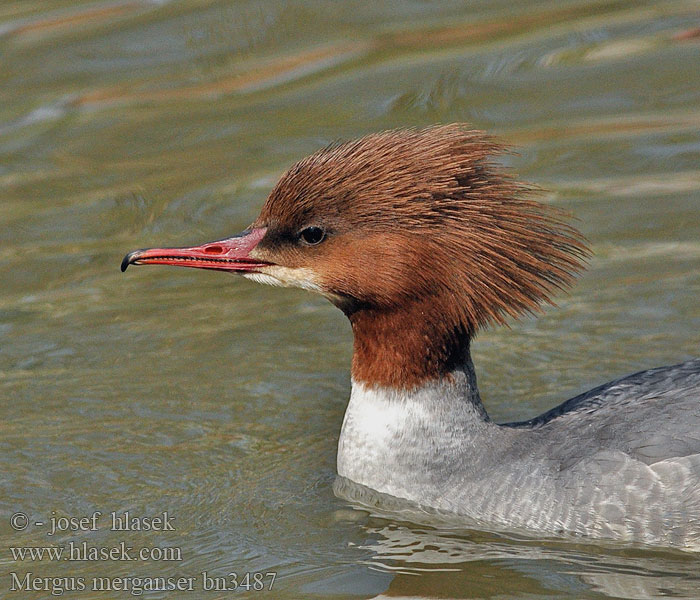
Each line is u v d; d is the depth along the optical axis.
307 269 9.73
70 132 17.80
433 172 9.45
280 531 9.95
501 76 18.30
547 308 13.81
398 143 9.62
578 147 16.59
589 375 12.41
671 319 13.27
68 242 15.47
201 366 12.98
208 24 20.27
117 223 15.75
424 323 9.70
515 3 20.77
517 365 12.77
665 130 16.83
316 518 10.12
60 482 10.89
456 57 18.94
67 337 13.59
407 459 9.98
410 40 19.53
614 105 17.47
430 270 9.50
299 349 13.30
